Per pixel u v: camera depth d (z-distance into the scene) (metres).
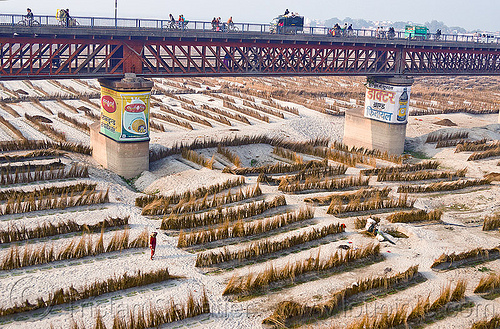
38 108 82.81
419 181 57.50
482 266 36.28
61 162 51.47
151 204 43.38
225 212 42.97
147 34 50.94
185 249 36.84
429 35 71.69
